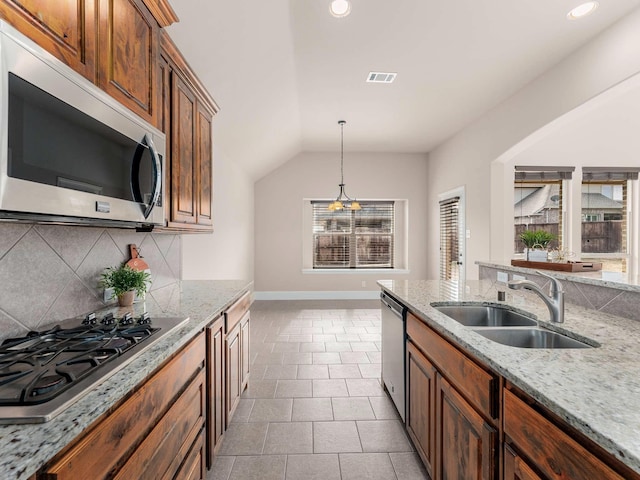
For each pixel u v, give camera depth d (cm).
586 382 84
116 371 86
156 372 103
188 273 308
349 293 625
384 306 255
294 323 450
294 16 231
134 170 120
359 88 345
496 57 285
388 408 232
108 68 111
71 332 113
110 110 106
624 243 448
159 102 157
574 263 204
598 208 448
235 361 210
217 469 172
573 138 429
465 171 468
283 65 287
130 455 85
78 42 97
